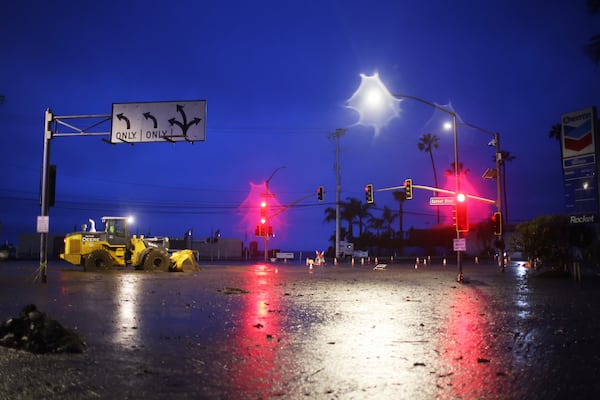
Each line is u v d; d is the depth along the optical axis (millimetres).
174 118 23109
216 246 79188
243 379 6742
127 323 11406
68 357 7777
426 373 7086
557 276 29609
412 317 12656
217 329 10719
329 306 14992
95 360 7672
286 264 55188
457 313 13500
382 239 90250
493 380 6727
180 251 36500
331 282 25500
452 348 8820
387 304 15586
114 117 23375
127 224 34500
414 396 6023
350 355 8227
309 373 7070
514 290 21172
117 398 5852
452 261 65938
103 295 17484
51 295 17219
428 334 10203
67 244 33219
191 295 18031
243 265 50344
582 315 13227
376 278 29109
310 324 11461
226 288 20875
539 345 9117
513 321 12047
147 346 8836
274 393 6117
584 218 31891
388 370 7246
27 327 8234
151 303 15398
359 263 58281
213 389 6262
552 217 30500
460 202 27297
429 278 29344
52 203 23359
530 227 30594
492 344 9188
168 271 34562
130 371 7066
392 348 8797
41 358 7594
